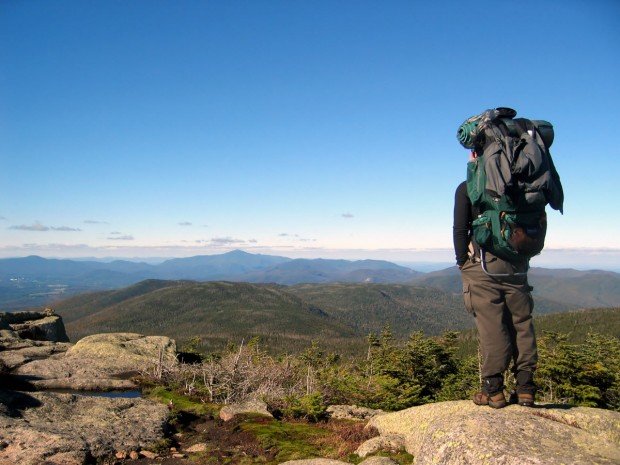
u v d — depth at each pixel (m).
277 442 7.32
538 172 3.42
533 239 3.61
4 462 6.04
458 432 3.76
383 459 5.40
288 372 14.50
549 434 3.69
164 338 15.91
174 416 8.46
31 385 10.62
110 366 12.45
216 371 11.89
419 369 22.27
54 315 22.91
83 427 7.29
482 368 4.46
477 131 3.82
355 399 14.34
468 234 4.06
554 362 22.77
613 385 22.70
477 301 4.12
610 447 3.56
